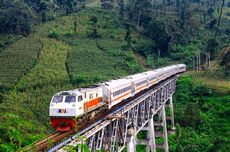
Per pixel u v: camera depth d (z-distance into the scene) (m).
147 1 168.38
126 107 40.38
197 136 77.94
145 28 154.38
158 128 81.50
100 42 133.62
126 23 154.38
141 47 139.50
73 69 101.00
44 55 110.19
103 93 39.34
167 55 141.38
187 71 125.38
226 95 97.81
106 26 149.62
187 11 167.12
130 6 172.38
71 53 115.69
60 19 154.25
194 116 84.44
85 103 33.75
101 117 37.00
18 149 25.52
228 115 85.94
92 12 166.00
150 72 67.19
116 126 34.81
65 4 175.88
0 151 24.69
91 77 92.12
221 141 71.25
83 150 24.84
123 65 115.00
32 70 96.69
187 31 152.25
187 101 97.19
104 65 110.44
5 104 72.12
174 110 91.06
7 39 123.56
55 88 83.44
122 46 132.12
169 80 79.56
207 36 156.88
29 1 177.75
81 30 143.75
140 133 76.06
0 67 98.81
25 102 74.56
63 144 25.12
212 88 102.00
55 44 122.06
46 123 62.25
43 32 135.00
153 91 56.66
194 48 143.50
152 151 55.28
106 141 33.25
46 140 28.31
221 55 135.38
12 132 31.59
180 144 74.50
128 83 47.31
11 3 156.88
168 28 146.12
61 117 31.73
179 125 82.19
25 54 108.81
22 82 87.69
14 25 131.38
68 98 32.09
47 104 72.88
